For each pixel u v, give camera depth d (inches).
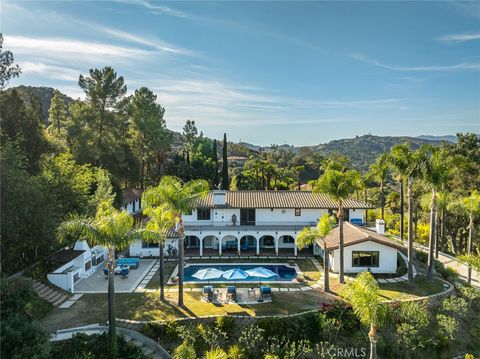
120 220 809.5
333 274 1346.0
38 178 1317.7
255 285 1233.4
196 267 1450.5
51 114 2906.0
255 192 1867.6
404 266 1376.7
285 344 898.7
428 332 1004.6
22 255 1245.1
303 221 1753.2
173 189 1026.1
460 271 1599.4
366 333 945.5
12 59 1331.2
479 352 1005.8
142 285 1229.1
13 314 819.4
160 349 846.5
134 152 2596.0
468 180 2079.2
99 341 824.9
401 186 1889.8
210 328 921.5
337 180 1190.3
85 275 1316.4
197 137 4156.0
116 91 2304.4
